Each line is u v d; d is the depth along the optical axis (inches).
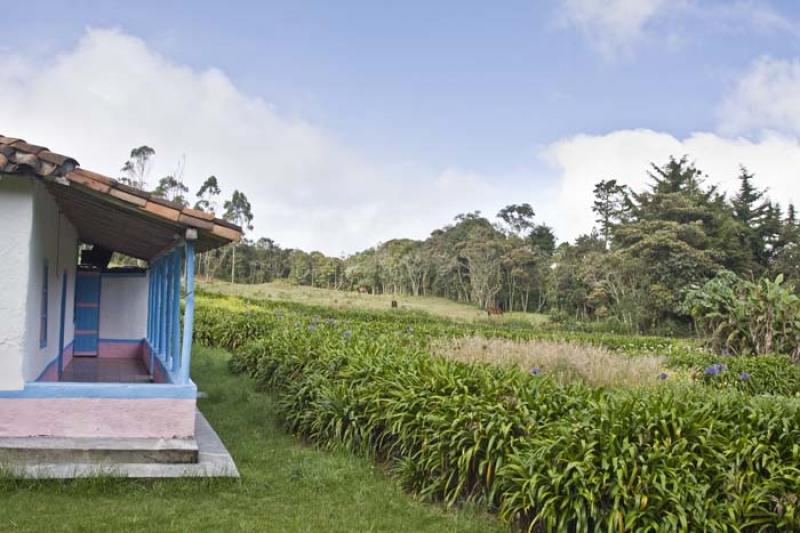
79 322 458.9
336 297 2006.6
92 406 226.2
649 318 1604.3
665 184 2047.2
